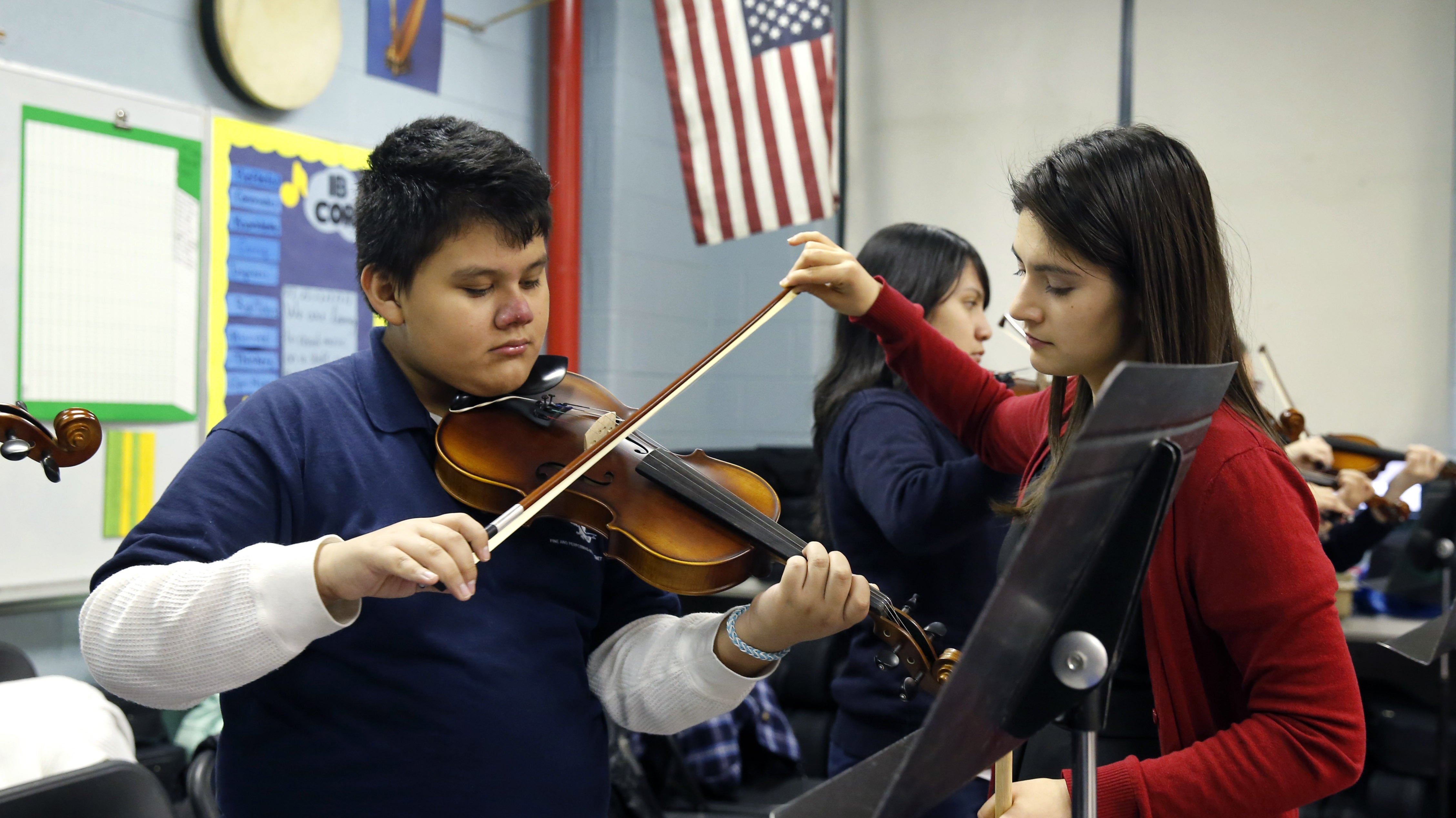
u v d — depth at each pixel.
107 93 2.30
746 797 2.86
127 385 2.35
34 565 2.20
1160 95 3.54
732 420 3.95
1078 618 0.72
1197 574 0.90
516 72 3.36
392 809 0.91
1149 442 0.70
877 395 1.62
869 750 1.56
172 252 2.43
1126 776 0.87
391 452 1.00
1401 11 3.25
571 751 0.99
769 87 2.91
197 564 0.85
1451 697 2.58
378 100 2.93
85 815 1.08
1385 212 3.27
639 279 3.62
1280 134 3.39
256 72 2.55
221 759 0.96
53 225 2.22
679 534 1.08
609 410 1.30
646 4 3.62
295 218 2.68
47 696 1.44
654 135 3.68
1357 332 3.31
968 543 1.54
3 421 0.95
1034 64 3.73
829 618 0.94
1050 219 0.97
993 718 0.69
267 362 2.62
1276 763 0.84
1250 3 3.43
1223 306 0.98
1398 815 2.58
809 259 1.34
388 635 0.93
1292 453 2.68
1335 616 0.87
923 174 3.89
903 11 3.92
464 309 0.98
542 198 1.00
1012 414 1.33
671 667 1.04
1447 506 2.83
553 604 1.03
